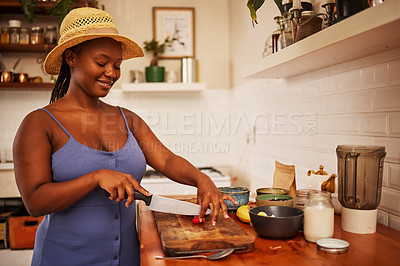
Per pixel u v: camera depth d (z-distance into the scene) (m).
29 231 3.16
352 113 1.56
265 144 2.65
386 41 1.15
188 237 1.08
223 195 1.25
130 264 1.30
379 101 1.39
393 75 1.31
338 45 1.20
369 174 1.20
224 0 3.76
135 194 1.16
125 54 1.42
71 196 1.02
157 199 1.25
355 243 1.13
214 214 1.19
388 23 0.90
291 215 1.24
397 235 1.20
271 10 2.43
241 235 1.10
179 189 3.00
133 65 3.64
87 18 1.15
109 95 3.64
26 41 3.31
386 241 1.14
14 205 3.31
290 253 1.04
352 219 1.23
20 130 1.12
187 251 1.02
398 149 1.31
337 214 1.44
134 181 1.07
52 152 1.18
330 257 1.01
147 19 3.65
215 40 3.77
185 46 3.70
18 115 3.50
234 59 3.54
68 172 1.16
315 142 1.89
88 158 1.18
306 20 1.40
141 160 1.33
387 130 1.36
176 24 3.68
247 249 1.05
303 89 2.01
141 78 3.52
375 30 0.98
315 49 1.27
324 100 1.79
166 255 1.03
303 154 2.03
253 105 2.92
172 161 1.43
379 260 0.99
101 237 1.22
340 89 1.65
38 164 1.08
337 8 1.21
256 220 1.17
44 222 1.25
